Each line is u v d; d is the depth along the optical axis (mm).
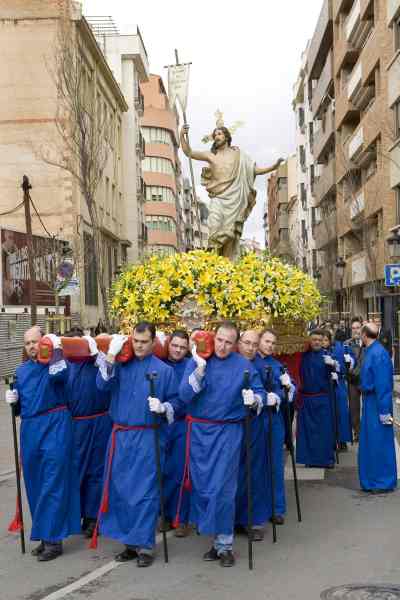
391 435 9156
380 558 6449
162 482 6707
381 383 9023
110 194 40062
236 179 11773
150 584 5957
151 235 74188
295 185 83188
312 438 10445
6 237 25266
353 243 40094
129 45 47219
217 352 6613
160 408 6438
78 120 21359
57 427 6848
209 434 6570
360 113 36250
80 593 5793
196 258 9148
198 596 5641
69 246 28594
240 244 12031
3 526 7941
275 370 8047
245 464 7160
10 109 30562
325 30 41250
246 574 6137
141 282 9195
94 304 34219
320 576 6023
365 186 32344
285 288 9164
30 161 30531
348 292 40031
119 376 6805
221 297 8836
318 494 9031
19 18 30391
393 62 26406
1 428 15062
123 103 43750
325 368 10461
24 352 7289
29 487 6953
